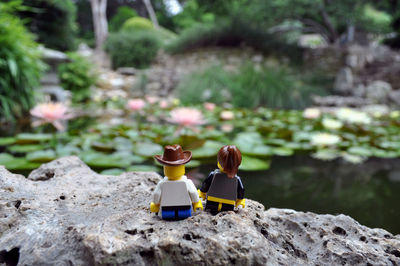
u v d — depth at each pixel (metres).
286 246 0.20
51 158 0.36
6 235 0.20
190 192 0.21
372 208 0.28
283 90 1.26
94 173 0.27
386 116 0.87
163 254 0.18
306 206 0.28
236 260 0.18
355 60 1.59
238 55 1.61
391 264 0.19
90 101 1.16
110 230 0.19
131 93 1.37
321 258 0.20
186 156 0.21
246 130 0.63
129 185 0.25
